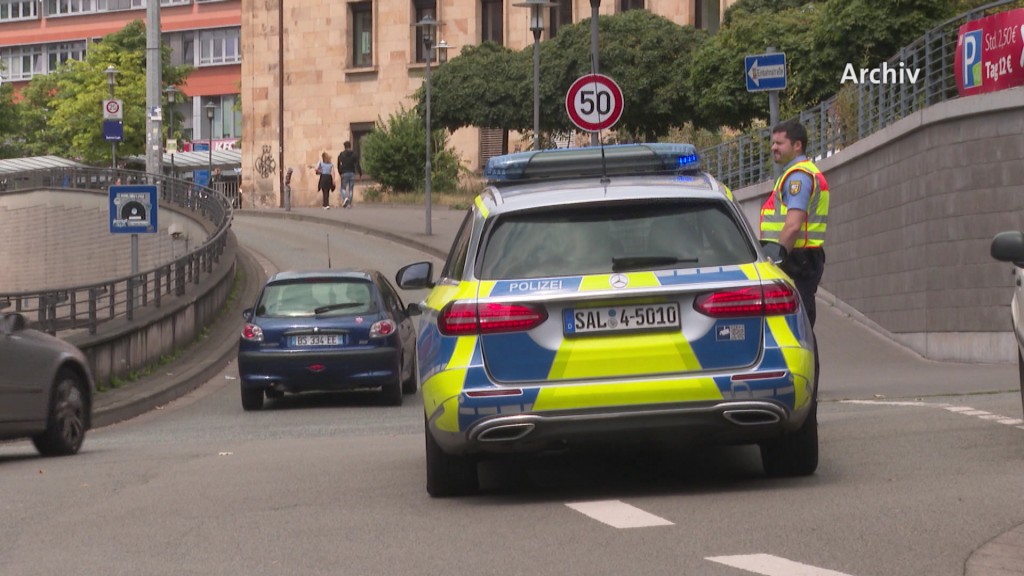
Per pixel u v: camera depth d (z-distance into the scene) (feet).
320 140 269.03
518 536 27.76
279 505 32.94
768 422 30.50
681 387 30.07
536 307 30.48
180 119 372.38
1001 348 73.92
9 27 435.12
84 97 354.54
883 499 29.73
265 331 68.13
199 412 70.44
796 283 45.39
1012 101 72.33
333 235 170.19
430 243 152.46
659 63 198.90
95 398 71.26
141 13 417.28
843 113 99.30
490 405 30.30
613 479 35.14
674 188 32.12
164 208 175.63
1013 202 73.00
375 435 52.49
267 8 272.10
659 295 30.37
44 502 35.29
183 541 28.71
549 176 34.37
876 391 58.65
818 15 140.46
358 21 268.82
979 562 23.65
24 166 330.13
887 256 86.17
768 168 118.62
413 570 24.94
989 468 33.14
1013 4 83.66
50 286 205.67
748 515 28.73
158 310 89.15
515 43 250.16
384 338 68.28
